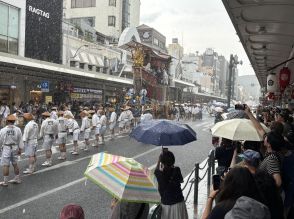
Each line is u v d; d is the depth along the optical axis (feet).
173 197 17.49
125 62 168.66
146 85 97.50
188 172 40.75
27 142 37.58
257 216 8.23
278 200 12.32
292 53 39.86
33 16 102.37
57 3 112.27
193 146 63.82
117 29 193.98
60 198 29.53
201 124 118.83
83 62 131.34
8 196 29.55
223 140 22.88
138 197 12.90
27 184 33.47
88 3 193.26
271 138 15.87
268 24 29.60
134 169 13.60
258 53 45.73
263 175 12.60
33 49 103.30
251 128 19.35
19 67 78.48
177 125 18.84
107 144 61.98
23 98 90.38
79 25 144.25
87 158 47.44
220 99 352.69
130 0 211.00
